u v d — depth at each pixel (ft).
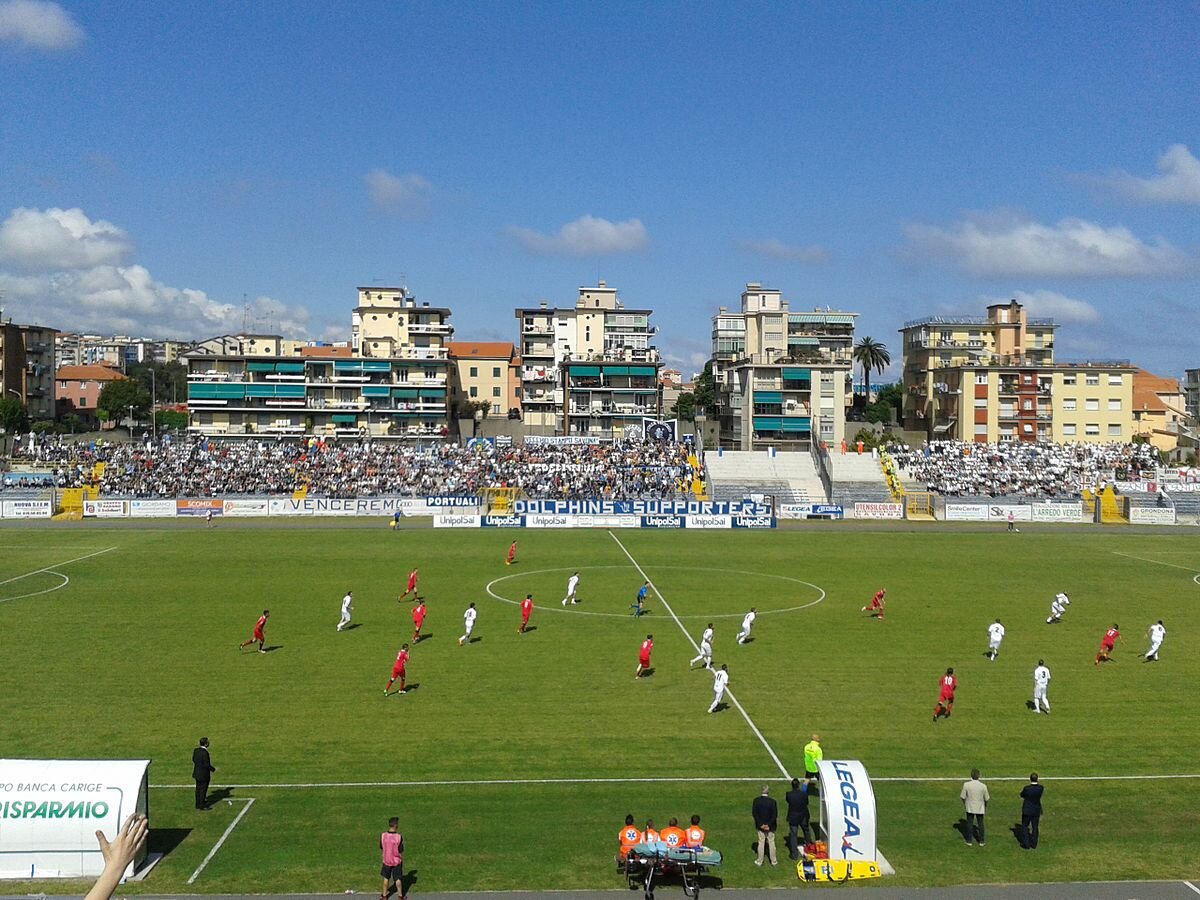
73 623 183.73
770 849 88.33
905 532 343.46
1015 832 95.35
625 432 545.03
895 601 213.46
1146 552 296.10
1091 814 99.76
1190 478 417.49
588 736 121.70
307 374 526.57
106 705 132.57
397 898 80.12
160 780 105.70
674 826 85.15
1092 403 523.29
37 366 609.83
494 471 420.36
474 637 175.52
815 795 104.47
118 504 366.02
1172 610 206.59
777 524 364.17
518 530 341.82
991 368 520.42
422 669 152.97
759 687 144.46
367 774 108.17
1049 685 146.72
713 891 83.10
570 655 162.91
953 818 98.68
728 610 202.39
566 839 92.43
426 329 566.36
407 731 122.93
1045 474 428.15
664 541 315.37
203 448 439.63
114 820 85.25
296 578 235.61
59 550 279.08
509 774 108.68
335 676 148.15
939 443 463.83
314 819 96.17
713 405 642.22
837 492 412.36
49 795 85.51
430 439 520.83
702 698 138.41
